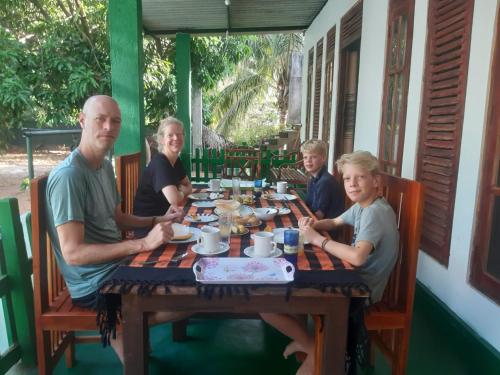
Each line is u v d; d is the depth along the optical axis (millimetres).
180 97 7426
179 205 2568
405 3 3119
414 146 2922
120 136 4043
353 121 5297
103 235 1905
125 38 3898
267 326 2600
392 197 2055
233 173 6516
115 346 1879
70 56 7066
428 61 2725
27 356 2139
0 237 2029
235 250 1722
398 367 1872
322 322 1526
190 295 1419
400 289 1899
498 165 2023
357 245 1691
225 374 2125
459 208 2346
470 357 2146
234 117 13625
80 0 7812
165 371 2146
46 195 1756
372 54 3902
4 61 6465
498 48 2008
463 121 2301
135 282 1373
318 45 6664
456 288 2369
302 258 1647
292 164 6457
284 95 13711
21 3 7672
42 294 1775
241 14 6551
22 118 7004
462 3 2332
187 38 7383
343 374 1483
